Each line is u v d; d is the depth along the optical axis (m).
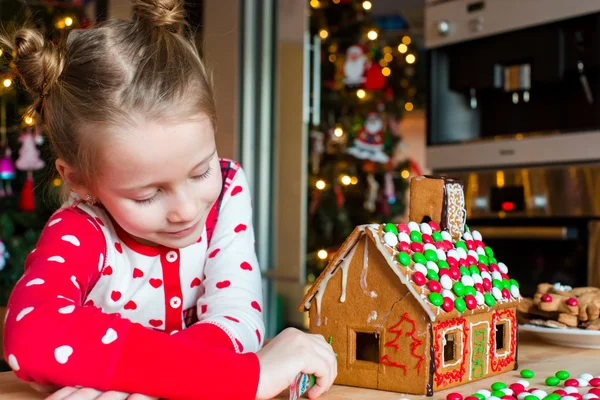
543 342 1.04
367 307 0.72
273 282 3.19
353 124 4.01
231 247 0.89
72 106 0.63
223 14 3.26
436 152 2.67
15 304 0.62
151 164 0.62
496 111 2.65
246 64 3.28
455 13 2.57
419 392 0.68
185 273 0.88
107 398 0.58
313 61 3.59
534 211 2.38
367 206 4.18
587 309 1.00
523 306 1.07
